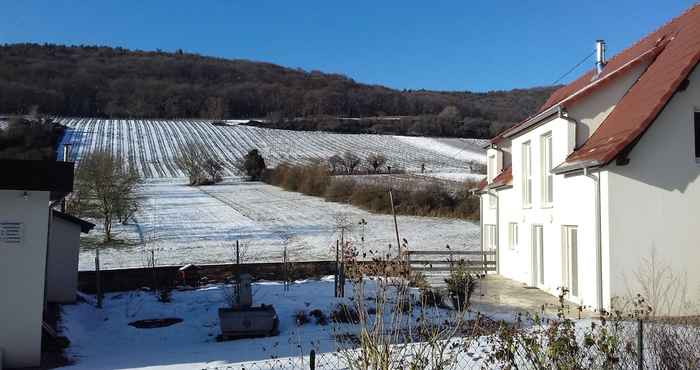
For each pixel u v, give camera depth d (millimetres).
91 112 103125
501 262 20219
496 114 96438
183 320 14359
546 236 15609
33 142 63406
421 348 6078
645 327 7477
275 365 8797
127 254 28984
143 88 116500
